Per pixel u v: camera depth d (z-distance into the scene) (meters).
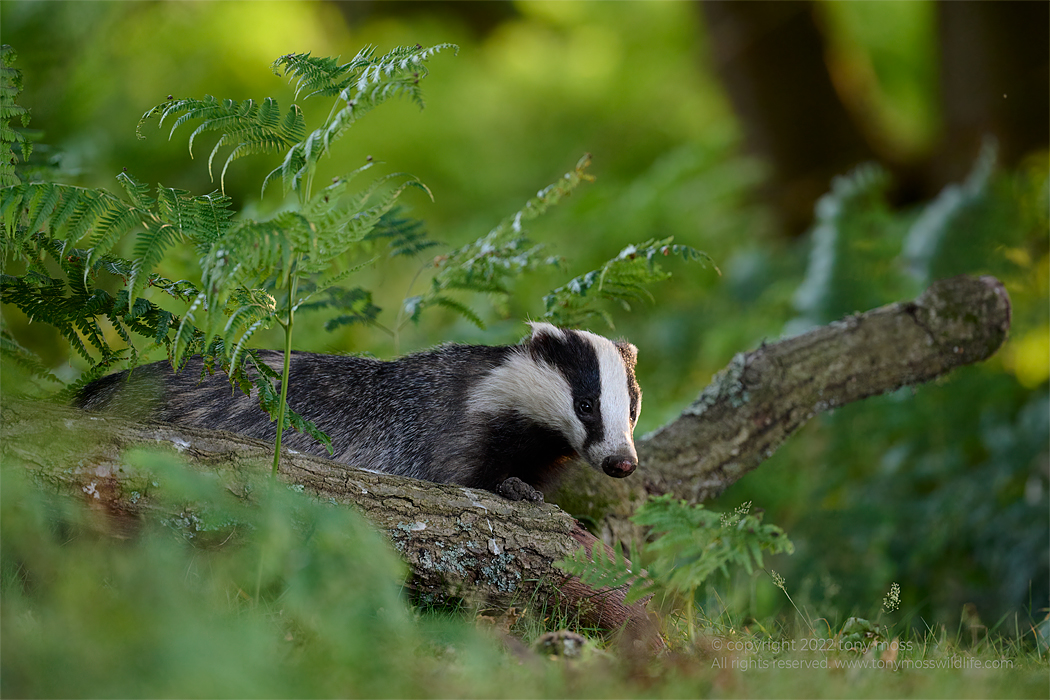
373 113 26.80
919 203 22.12
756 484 15.70
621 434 9.77
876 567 14.61
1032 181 18.23
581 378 9.91
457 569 7.81
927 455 16.16
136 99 19.78
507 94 30.27
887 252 17.73
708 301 19.91
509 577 7.93
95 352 12.70
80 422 6.89
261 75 23.59
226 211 7.98
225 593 6.76
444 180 27.20
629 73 29.91
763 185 22.78
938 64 21.34
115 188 16.06
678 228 19.94
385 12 26.16
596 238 19.30
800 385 11.25
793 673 6.40
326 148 7.37
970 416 16.27
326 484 7.49
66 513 6.66
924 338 11.52
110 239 7.63
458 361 10.05
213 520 6.65
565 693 5.66
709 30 22.88
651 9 28.45
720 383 11.31
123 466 6.84
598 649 6.86
